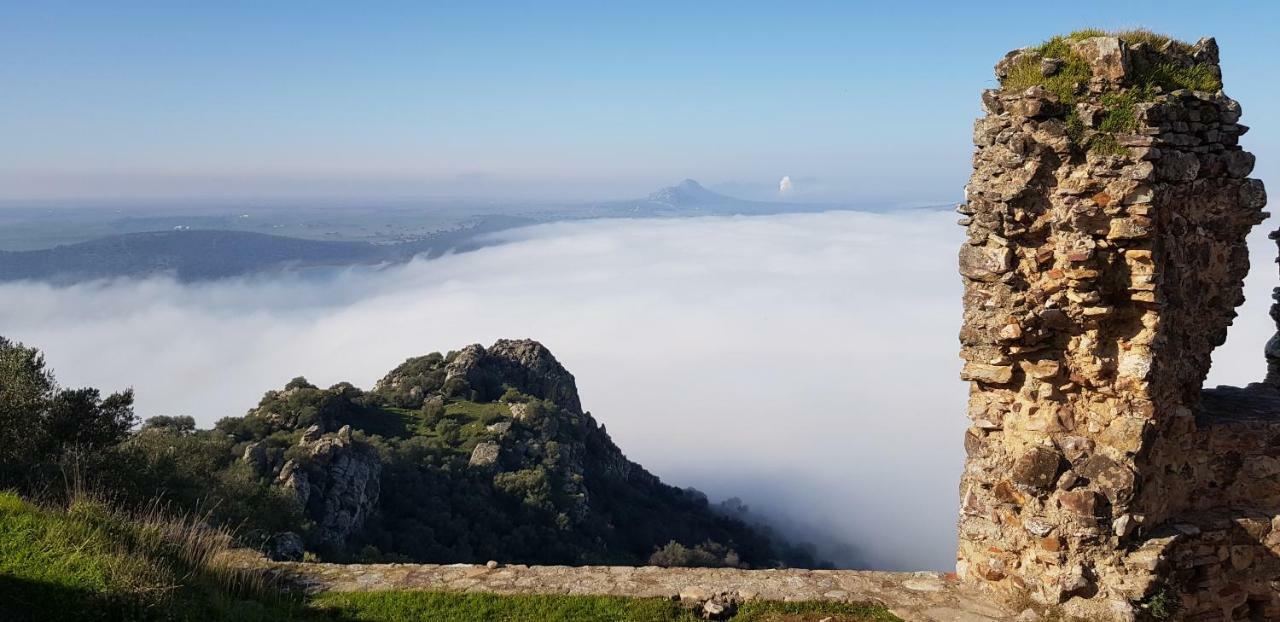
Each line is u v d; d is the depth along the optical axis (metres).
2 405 15.74
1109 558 7.82
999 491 8.42
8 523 8.38
